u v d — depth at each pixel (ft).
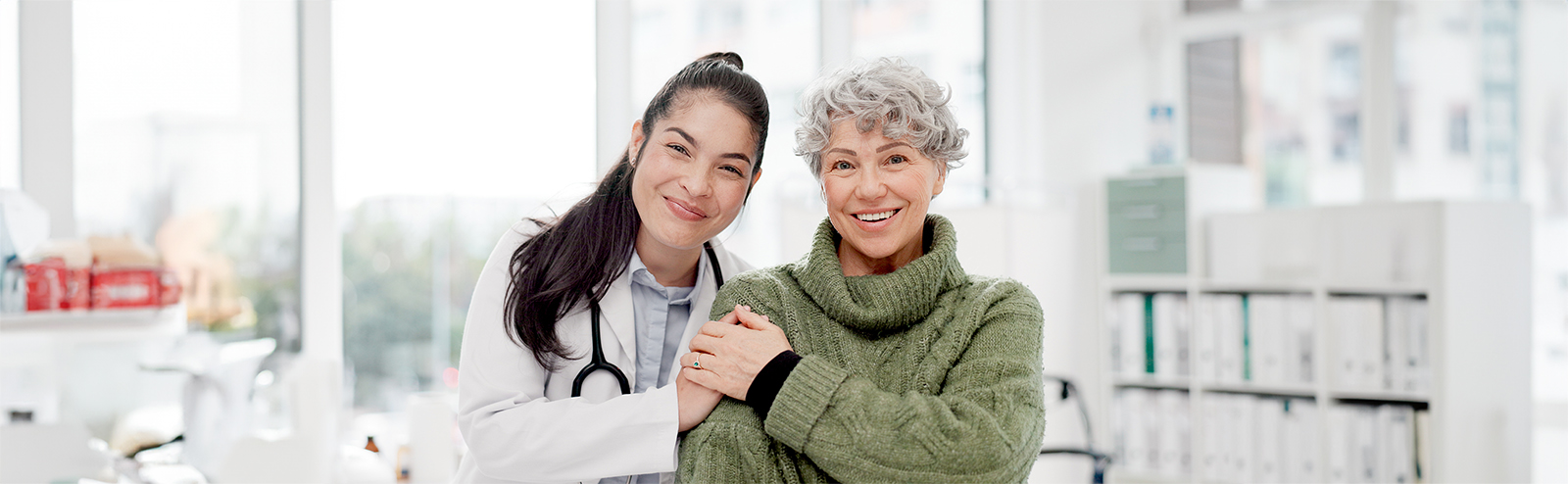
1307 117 12.64
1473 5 12.46
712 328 3.84
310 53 7.79
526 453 3.81
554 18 9.00
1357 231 10.30
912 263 3.84
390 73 8.28
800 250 9.02
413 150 8.40
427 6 8.43
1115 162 13.01
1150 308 11.68
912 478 3.38
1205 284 11.27
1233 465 11.15
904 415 3.43
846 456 3.44
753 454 3.62
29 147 6.72
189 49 7.40
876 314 3.79
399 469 7.54
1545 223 12.76
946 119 3.77
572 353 4.16
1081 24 12.67
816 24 10.83
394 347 8.50
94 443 6.12
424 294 8.61
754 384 3.64
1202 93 13.24
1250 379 11.05
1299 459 10.77
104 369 6.53
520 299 4.06
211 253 7.48
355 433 8.24
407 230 8.48
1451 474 9.78
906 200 3.75
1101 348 11.92
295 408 6.88
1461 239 9.87
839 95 3.70
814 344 3.85
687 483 3.67
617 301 4.28
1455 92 12.44
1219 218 11.31
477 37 8.66
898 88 3.68
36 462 5.57
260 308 7.72
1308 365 10.69
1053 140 12.32
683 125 3.94
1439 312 9.73
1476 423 10.05
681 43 9.76
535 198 8.91
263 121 7.72
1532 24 12.64
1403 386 10.09
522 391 4.08
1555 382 12.98
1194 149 13.24
